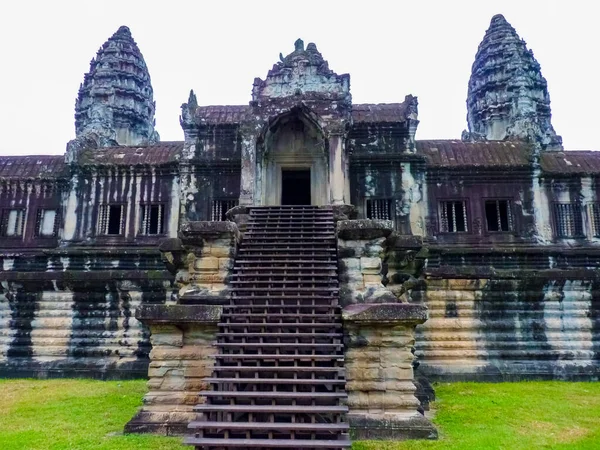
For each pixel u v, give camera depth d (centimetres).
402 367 1103
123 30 4684
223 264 1308
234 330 1129
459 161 2650
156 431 1080
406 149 2562
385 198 2522
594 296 1858
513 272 1877
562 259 2511
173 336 1158
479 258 2508
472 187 2614
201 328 1156
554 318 1862
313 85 2220
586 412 1298
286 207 1767
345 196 2083
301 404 971
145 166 2725
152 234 2694
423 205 2562
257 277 1294
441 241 2547
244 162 2144
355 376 1098
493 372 1803
